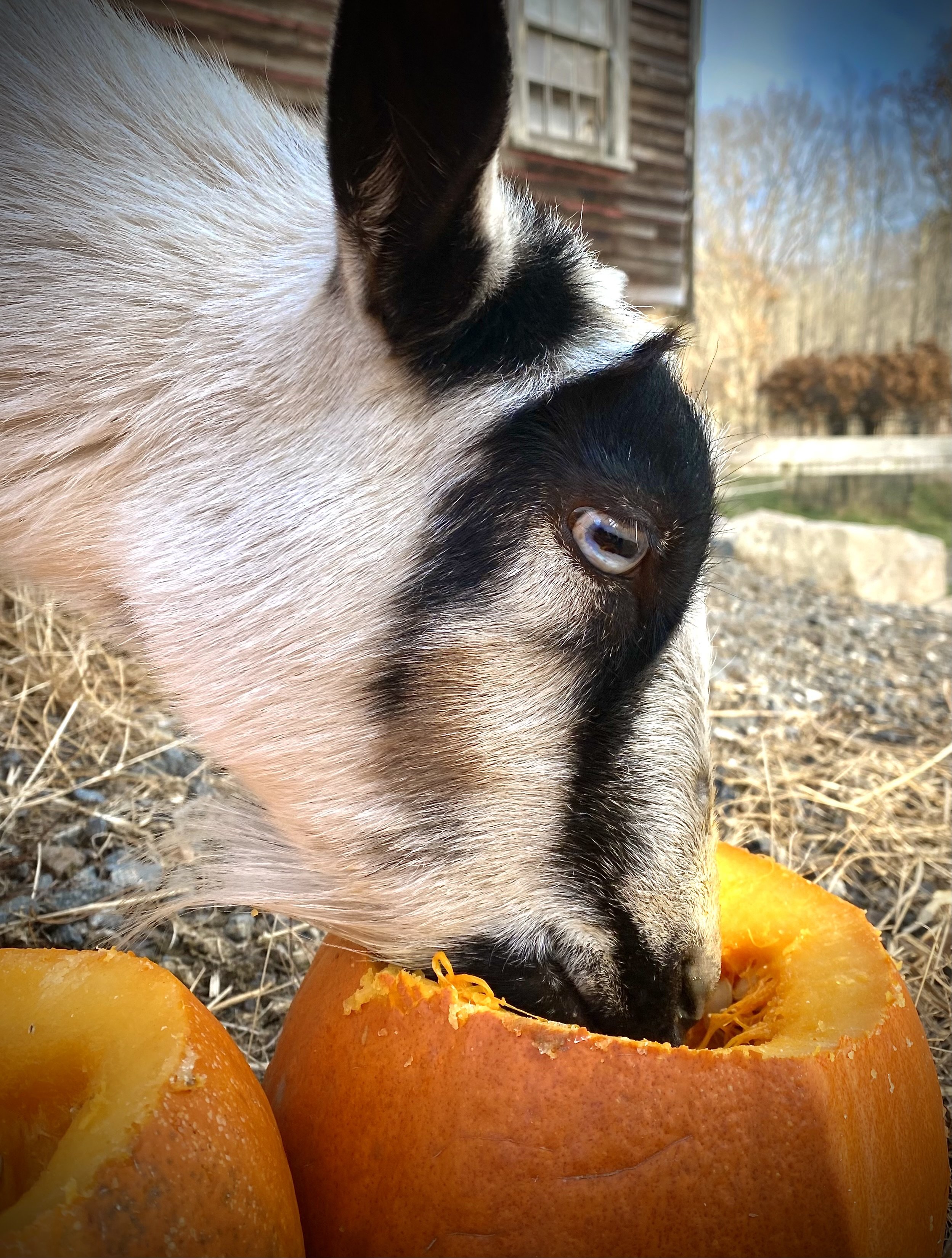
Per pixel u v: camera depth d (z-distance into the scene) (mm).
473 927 322
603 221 1723
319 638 310
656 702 316
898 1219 259
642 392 305
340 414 306
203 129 351
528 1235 240
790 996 291
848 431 3180
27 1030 240
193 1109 220
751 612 1254
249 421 313
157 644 325
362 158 269
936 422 3146
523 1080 245
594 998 322
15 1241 187
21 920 456
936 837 637
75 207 329
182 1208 209
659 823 317
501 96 255
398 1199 254
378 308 290
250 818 362
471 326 296
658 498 302
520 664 305
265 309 316
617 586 305
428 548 302
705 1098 241
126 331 322
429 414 301
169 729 649
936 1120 281
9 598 718
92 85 344
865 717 867
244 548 312
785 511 2594
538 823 315
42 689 643
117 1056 230
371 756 317
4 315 323
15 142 328
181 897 407
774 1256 239
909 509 2646
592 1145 240
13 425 328
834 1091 247
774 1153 240
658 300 1831
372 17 251
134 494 322
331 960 317
